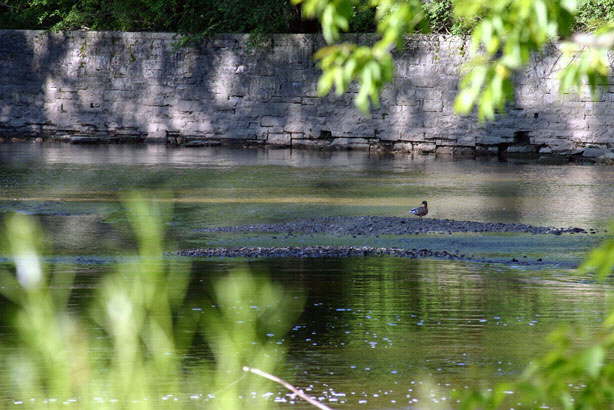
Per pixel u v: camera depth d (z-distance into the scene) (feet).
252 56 315.37
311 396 59.41
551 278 102.12
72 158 269.85
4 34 339.16
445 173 234.17
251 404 55.11
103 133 332.19
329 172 235.40
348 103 306.14
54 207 169.37
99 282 95.71
